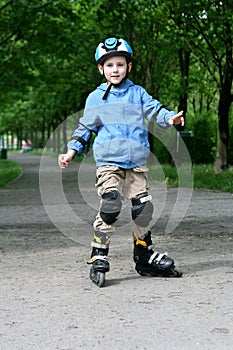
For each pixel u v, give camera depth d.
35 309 6.43
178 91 36.81
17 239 11.45
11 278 7.95
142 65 36.97
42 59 35.84
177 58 38.03
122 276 7.94
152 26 31.70
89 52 34.34
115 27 34.16
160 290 7.11
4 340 5.46
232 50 27.97
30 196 22.00
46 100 54.28
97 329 5.70
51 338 5.48
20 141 134.12
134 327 5.72
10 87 40.38
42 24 31.56
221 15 25.25
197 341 5.30
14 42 32.81
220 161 29.09
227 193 20.75
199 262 8.77
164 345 5.22
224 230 11.95
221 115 29.08
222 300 6.60
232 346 5.17
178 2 25.75
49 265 8.82
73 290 7.23
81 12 32.25
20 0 29.00
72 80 42.53
